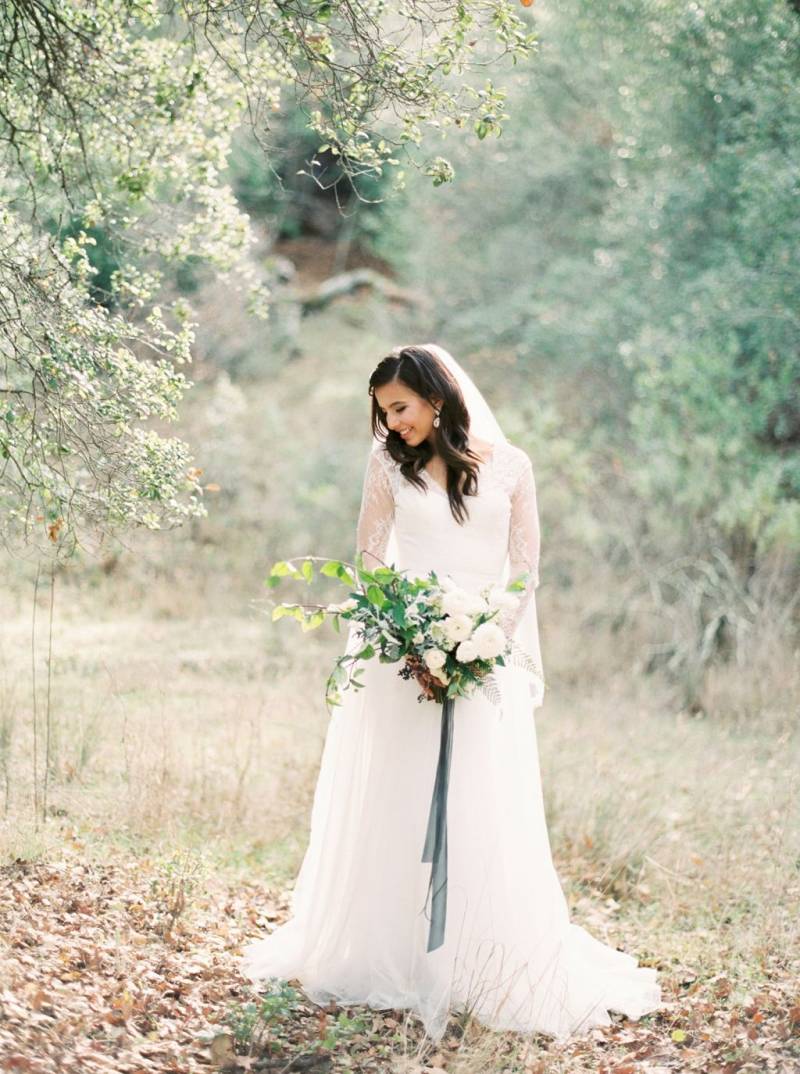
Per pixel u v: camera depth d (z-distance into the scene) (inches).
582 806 247.4
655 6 376.5
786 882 203.3
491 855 159.3
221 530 494.6
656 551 426.6
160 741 247.9
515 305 526.3
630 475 432.8
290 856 225.6
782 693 350.6
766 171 356.5
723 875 218.4
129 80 194.7
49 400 169.2
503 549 166.4
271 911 193.9
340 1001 156.5
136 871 191.6
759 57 362.9
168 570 450.9
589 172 521.7
